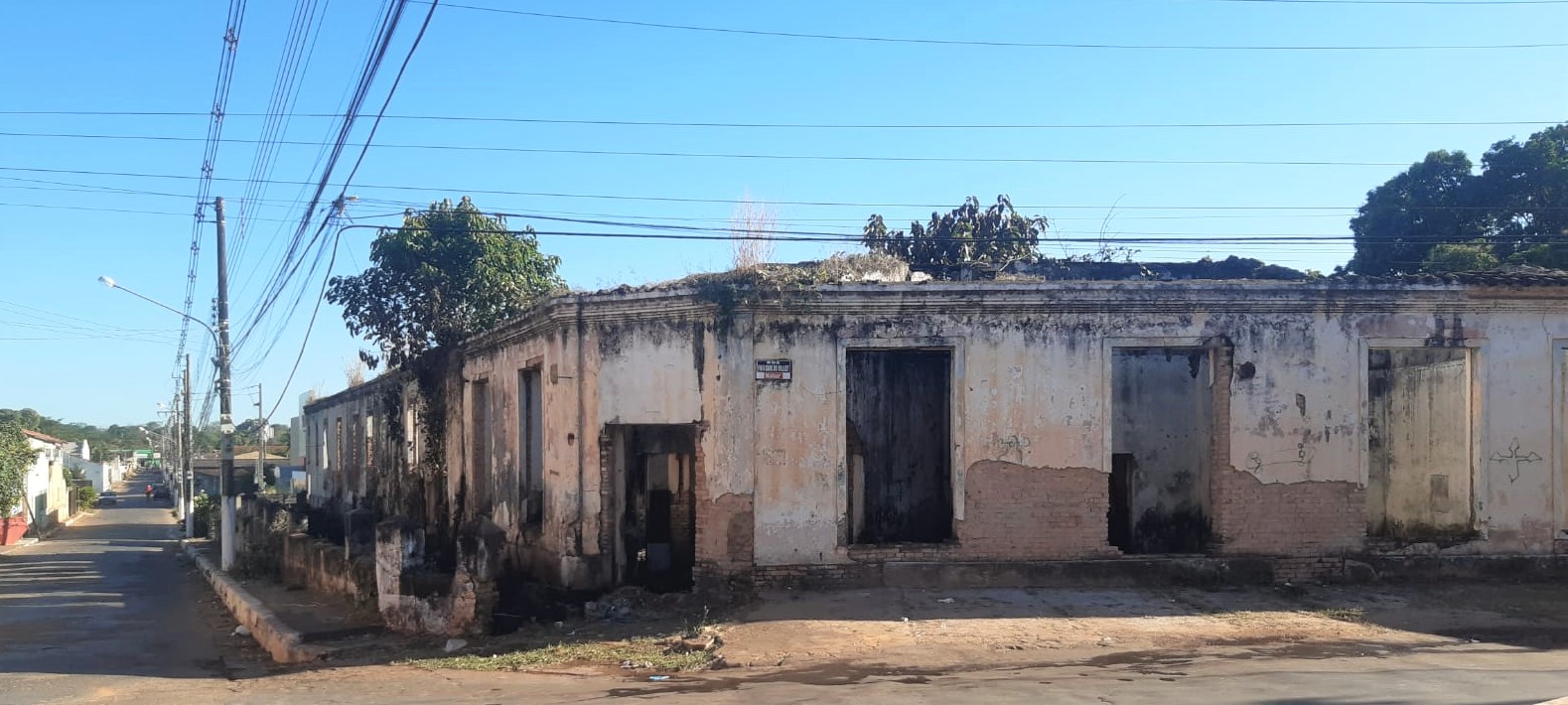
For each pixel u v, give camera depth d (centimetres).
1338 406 1300
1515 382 1317
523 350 1593
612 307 1357
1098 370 1290
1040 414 1284
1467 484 1337
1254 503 1288
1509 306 1316
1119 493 1580
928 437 1505
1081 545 1281
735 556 1270
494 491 1766
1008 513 1280
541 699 866
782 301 1276
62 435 10094
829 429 1285
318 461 3741
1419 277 1305
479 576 1252
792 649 999
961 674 891
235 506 2725
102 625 1755
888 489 1492
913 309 1284
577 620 1265
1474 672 861
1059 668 906
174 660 1362
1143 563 1278
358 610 1605
